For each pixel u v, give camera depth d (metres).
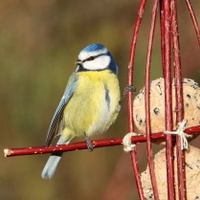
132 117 7.09
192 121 6.96
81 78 8.58
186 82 7.19
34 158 12.48
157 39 11.99
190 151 6.88
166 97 6.71
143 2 7.14
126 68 12.48
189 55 12.20
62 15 12.76
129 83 7.20
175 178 6.80
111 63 8.75
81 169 12.49
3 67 12.41
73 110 8.60
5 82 12.38
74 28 12.71
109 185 12.27
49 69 12.38
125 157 12.40
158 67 11.71
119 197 12.17
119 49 12.60
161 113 6.98
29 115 12.28
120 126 12.38
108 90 8.48
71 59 12.48
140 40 12.27
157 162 6.96
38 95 12.29
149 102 6.82
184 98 6.98
